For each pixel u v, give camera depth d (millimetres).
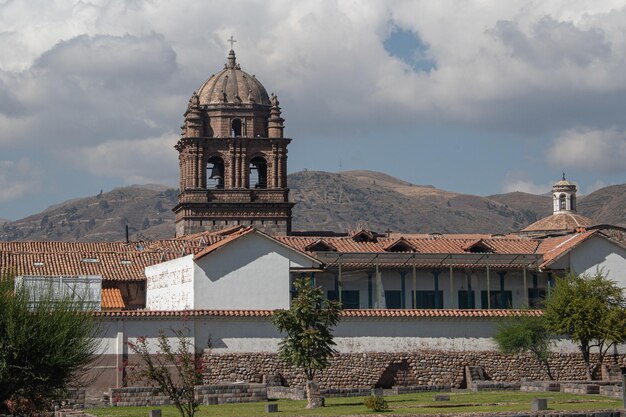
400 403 95250
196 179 164375
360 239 131625
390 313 115500
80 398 98062
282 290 116312
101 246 149500
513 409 88125
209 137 165250
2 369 80250
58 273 127062
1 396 81562
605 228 153875
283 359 105188
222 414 87688
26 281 102438
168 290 122188
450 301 128125
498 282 129625
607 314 116812
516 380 118312
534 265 127562
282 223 165250
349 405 95125
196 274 114438
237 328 111625
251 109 166750
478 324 118500
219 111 166250
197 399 97688
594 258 128625
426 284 128000
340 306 105188
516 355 118562
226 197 164375
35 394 83125
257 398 100438
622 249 128875
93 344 95062
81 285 114250
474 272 129000
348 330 114688
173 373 107250
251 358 111438
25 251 138250
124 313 107312
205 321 110688
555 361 119688
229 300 114938
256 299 115562
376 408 88938
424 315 116312
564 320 116812
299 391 102000
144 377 101938
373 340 115250
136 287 130125
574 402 93750
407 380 115688
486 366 117812
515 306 129750
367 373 114500
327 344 104750
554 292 120375
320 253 123000
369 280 126312
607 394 99625
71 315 84688
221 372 110375
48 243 148625
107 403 98375
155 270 126750
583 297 118500
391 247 129750
